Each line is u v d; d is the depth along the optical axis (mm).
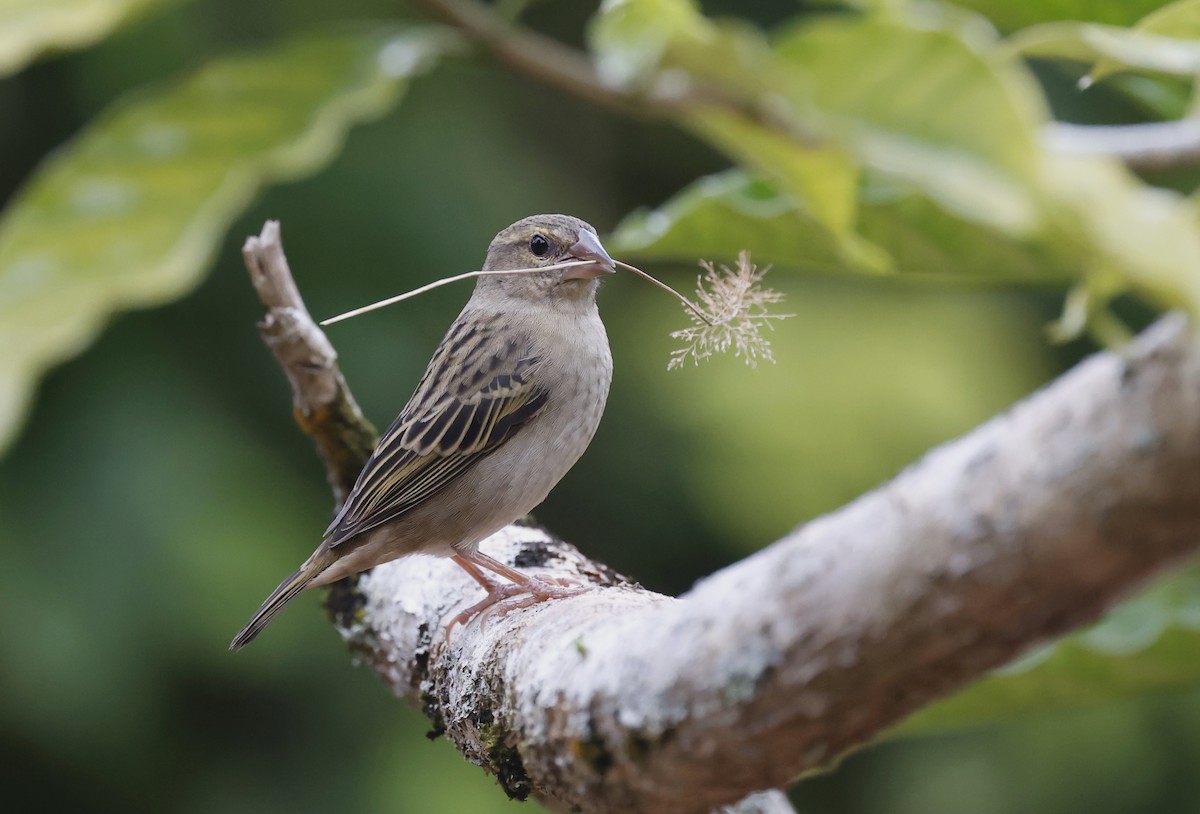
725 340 4801
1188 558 3031
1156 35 3238
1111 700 4867
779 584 3820
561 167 17078
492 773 6215
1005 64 2264
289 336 8047
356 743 14141
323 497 14125
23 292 3779
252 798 13758
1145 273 2012
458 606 7438
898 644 3541
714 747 4133
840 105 2289
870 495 3668
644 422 16062
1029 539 3162
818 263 5195
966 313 17188
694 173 17500
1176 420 2811
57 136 13695
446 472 8875
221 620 13172
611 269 9336
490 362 9148
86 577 12961
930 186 2154
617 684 4492
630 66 2855
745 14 15664
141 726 13305
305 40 3805
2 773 13461
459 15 3320
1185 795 14531
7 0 3373
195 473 13359
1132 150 2832
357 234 14273
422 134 14797
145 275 3793
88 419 13359
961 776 15305
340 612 8539
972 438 3381
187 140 3777
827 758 4043
